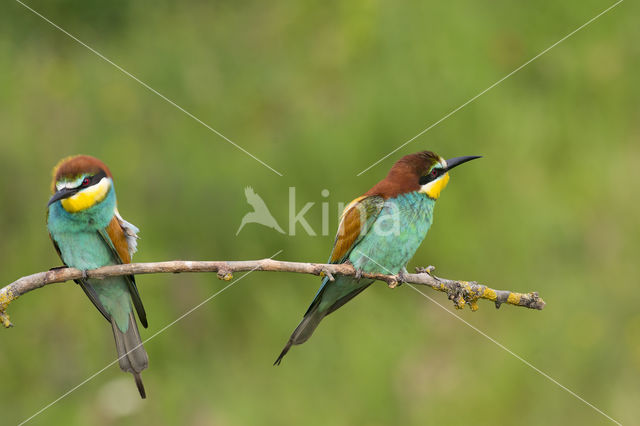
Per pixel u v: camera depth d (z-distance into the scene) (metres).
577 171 12.43
